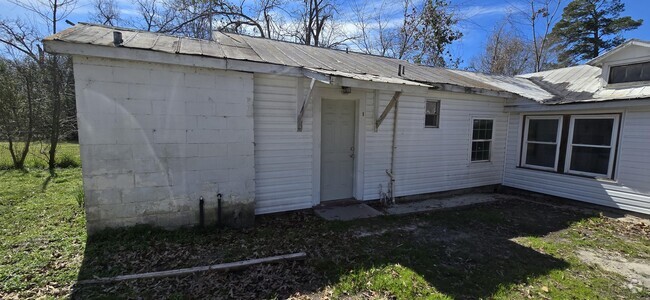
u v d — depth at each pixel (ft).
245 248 13.57
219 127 15.38
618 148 21.57
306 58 20.49
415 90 16.11
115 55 12.63
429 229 17.28
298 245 14.12
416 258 13.28
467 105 26.30
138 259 12.08
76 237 13.87
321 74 14.75
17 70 33.73
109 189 13.55
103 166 13.34
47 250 12.51
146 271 11.22
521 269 12.54
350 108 21.66
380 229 16.88
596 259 13.82
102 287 10.13
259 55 17.54
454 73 30.60
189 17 50.55
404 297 10.25
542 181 26.17
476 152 27.61
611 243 15.84
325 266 12.10
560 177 24.89
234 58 14.87
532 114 27.07
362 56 28.35
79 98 12.64
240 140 15.97
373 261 12.76
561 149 25.09
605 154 22.49
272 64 15.75
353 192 22.30
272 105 17.67
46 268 11.12
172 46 14.94
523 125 27.81
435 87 21.84
